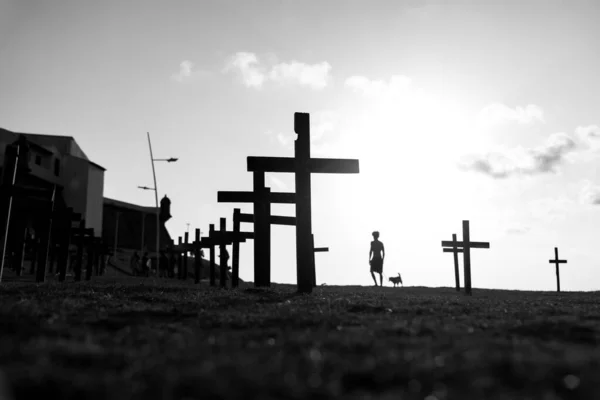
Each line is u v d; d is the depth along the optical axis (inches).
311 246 540.1
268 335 225.0
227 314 301.7
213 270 928.3
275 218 678.5
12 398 115.9
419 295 599.5
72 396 119.0
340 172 549.3
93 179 2792.8
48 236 740.0
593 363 161.9
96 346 179.0
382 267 977.5
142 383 130.8
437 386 137.1
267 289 581.3
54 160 2554.1
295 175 546.3
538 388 136.4
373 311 349.7
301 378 141.6
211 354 174.9
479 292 835.4
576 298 621.9
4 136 2284.7
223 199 663.1
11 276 1013.2
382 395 129.8
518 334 246.4
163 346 191.5
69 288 497.0
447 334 234.7
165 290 518.3
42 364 145.3
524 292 869.8
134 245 3213.6
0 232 612.1
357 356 174.6
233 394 124.0
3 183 617.6
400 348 192.1
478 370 153.0
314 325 265.9
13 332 207.8
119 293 450.9
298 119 550.9
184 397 121.5
